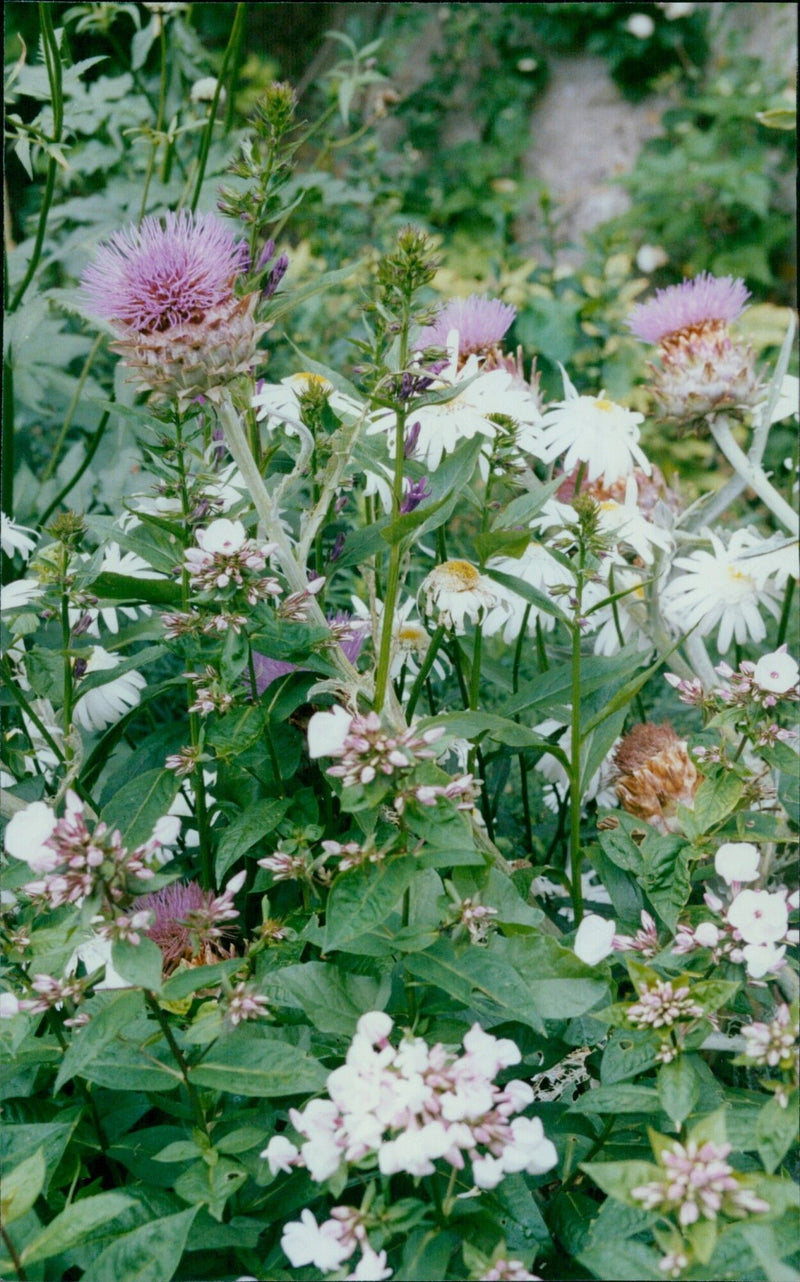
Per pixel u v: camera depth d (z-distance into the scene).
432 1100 1.07
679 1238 1.05
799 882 1.75
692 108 6.00
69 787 1.48
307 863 1.35
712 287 1.91
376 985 1.27
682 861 1.38
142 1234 1.09
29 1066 1.33
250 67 5.14
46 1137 1.20
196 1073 1.17
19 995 1.29
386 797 1.26
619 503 1.91
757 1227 1.03
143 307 1.32
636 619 1.92
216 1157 1.17
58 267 3.50
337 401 1.63
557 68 6.20
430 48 6.09
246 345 1.36
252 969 1.43
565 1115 1.33
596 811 1.97
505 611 1.73
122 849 1.11
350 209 4.23
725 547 1.99
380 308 1.35
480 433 1.56
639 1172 1.06
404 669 1.79
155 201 2.85
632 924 1.47
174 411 1.40
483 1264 1.08
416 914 1.29
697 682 1.48
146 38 2.75
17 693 1.55
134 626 1.71
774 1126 1.12
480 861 1.19
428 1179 1.17
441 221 5.84
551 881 1.87
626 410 1.77
